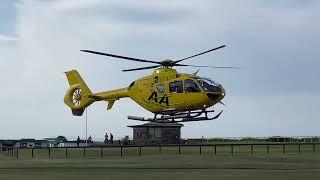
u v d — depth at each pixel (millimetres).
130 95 48656
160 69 45906
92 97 54281
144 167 29297
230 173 23812
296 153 47062
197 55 43875
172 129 69312
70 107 59875
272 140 71000
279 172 24125
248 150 56000
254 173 23484
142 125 69375
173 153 48656
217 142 73438
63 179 21281
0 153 56938
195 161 35062
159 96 44969
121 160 37969
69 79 60344
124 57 44938
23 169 28422
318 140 67500
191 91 42625
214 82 42938
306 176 21516
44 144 77062
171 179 20953
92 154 50781
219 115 42906
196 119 43594
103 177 22094
